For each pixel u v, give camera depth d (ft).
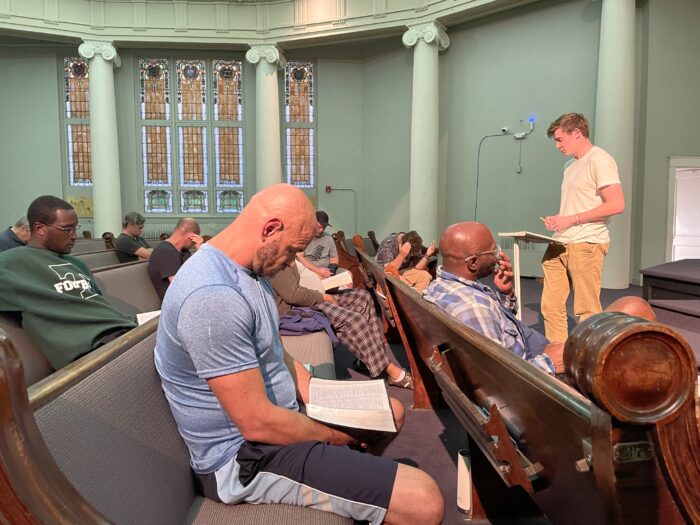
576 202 10.37
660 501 2.46
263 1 35.91
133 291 11.58
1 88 38.40
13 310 6.78
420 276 15.26
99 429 3.40
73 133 39.22
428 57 32.42
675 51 25.90
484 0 29.22
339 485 4.22
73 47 38.52
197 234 13.29
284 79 39.58
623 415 2.20
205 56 39.27
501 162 31.81
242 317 4.13
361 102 39.19
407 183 36.76
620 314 2.30
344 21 34.37
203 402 4.38
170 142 39.96
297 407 5.14
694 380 2.21
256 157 39.01
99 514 2.19
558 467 3.62
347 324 10.82
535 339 7.59
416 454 7.97
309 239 4.69
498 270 6.84
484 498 6.24
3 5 33.60
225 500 4.34
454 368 5.98
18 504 1.88
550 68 29.17
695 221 26.50
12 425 1.90
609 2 24.71
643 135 26.18
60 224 7.25
